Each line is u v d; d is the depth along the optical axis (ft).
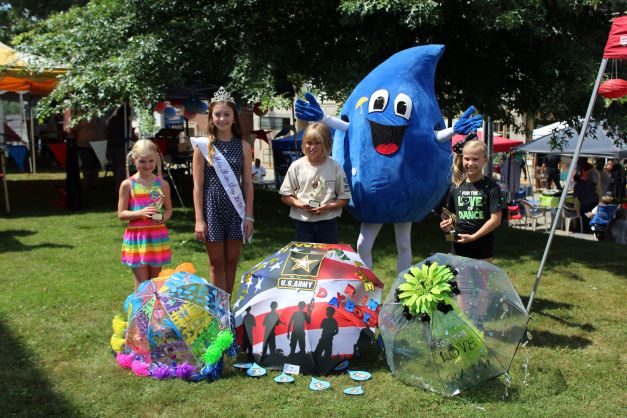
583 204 52.75
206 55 32.65
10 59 36.01
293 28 34.35
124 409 11.25
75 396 11.66
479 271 12.60
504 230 37.06
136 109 29.48
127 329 13.30
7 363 13.09
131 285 19.63
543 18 27.86
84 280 20.18
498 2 26.45
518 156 62.28
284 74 32.89
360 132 16.47
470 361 11.89
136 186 15.35
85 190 46.14
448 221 15.66
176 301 12.76
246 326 13.52
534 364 13.80
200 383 12.40
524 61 32.35
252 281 14.02
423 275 12.26
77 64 31.55
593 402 11.98
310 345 12.94
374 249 27.43
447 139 16.39
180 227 31.17
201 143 14.88
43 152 74.69
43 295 18.24
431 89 17.03
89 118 29.84
